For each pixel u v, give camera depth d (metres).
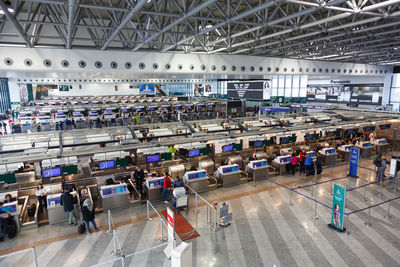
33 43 12.50
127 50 14.93
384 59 21.05
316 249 6.87
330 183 11.67
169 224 6.66
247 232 7.74
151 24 12.82
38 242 7.38
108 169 11.12
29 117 23.95
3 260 6.56
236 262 6.38
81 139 13.79
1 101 36.06
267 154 14.43
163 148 11.42
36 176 10.56
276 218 8.55
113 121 25.89
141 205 9.75
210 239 7.39
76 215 8.34
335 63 22.55
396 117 17.84
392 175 11.33
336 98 35.97
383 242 7.14
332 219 7.93
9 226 7.56
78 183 10.16
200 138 12.55
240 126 17.05
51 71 13.83
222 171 11.30
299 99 34.78
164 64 15.99
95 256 6.68
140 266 6.26
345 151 14.82
